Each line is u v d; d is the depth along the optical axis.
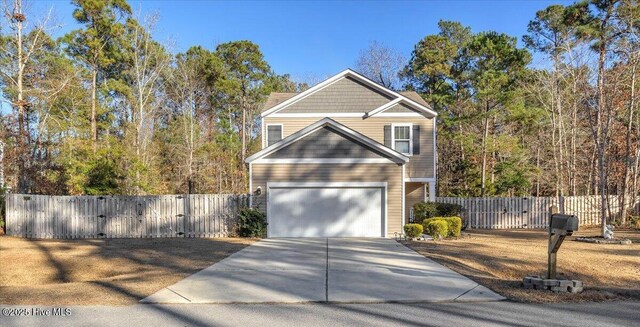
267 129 21.69
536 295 7.30
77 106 30.80
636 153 22.53
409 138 21.11
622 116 22.17
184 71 36.56
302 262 10.72
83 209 17.59
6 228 17.95
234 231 17.14
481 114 30.56
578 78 20.56
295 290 7.71
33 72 26.05
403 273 9.24
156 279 8.77
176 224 17.53
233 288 7.88
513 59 31.05
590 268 10.56
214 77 39.81
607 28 19.94
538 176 29.59
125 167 27.27
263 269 9.78
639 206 23.17
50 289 7.89
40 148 22.59
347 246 13.77
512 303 6.84
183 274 9.33
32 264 11.42
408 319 5.96
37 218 17.64
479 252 12.47
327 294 7.42
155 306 6.70
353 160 16.67
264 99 42.34
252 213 16.56
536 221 22.77
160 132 37.44
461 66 35.41
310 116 21.58
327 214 16.70
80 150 26.14
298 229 16.69
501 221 22.78
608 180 22.94
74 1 30.64
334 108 21.59
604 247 14.00
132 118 36.38
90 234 17.52
